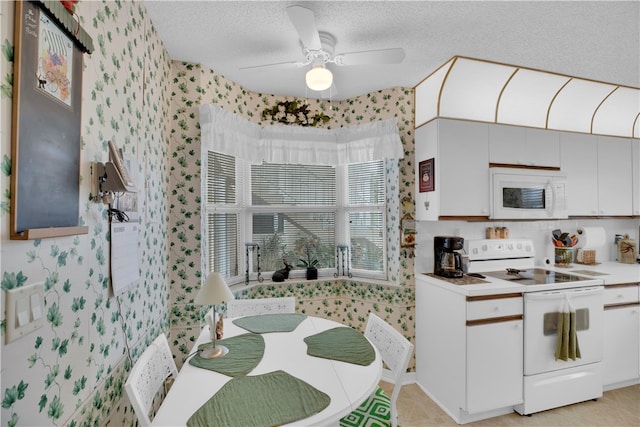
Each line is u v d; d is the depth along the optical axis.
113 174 1.09
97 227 1.10
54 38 0.83
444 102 2.33
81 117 0.97
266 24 1.72
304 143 2.65
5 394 0.67
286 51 2.00
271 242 2.83
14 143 0.69
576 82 2.48
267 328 1.73
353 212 2.91
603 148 2.80
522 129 2.52
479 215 2.39
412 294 2.59
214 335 1.44
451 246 2.43
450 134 2.32
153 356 1.28
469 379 2.02
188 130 2.11
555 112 2.69
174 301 2.06
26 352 0.74
